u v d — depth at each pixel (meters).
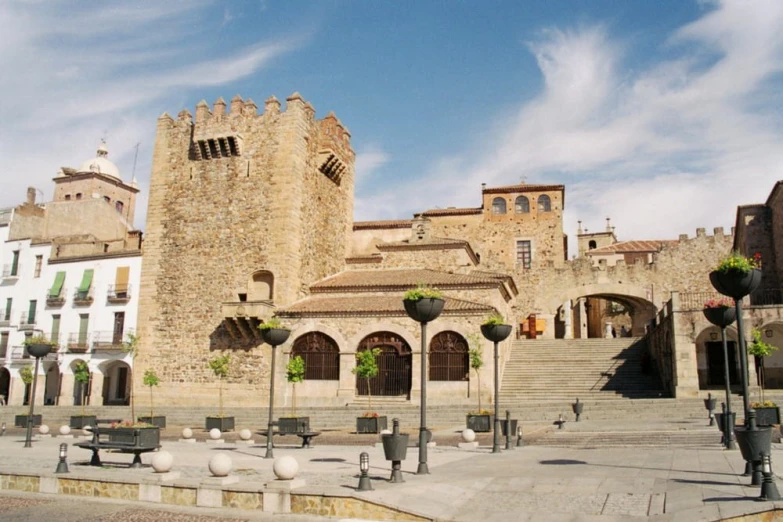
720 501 12.76
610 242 77.62
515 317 60.09
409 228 65.00
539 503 14.10
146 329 47.34
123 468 19.48
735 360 43.53
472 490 15.43
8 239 60.19
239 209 47.03
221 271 46.50
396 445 15.73
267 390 42.97
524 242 68.38
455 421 35.00
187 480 16.16
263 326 23.94
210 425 34.88
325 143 50.88
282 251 45.28
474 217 70.12
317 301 45.91
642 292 58.28
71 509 15.26
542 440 25.42
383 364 41.88
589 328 74.44
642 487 14.88
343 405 40.88
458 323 40.72
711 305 22.30
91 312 54.56
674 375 38.19
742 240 54.12
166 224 48.72
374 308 42.50
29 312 57.34
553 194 69.00
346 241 55.34
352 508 14.00
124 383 55.88
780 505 11.76
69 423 41.31
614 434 25.34
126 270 54.22
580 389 41.62
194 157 49.19
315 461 21.14
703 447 21.39
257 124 47.97
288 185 46.19
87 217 64.94
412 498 14.29
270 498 14.76
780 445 21.25
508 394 41.53
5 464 20.98
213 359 43.00
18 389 55.91
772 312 38.44
